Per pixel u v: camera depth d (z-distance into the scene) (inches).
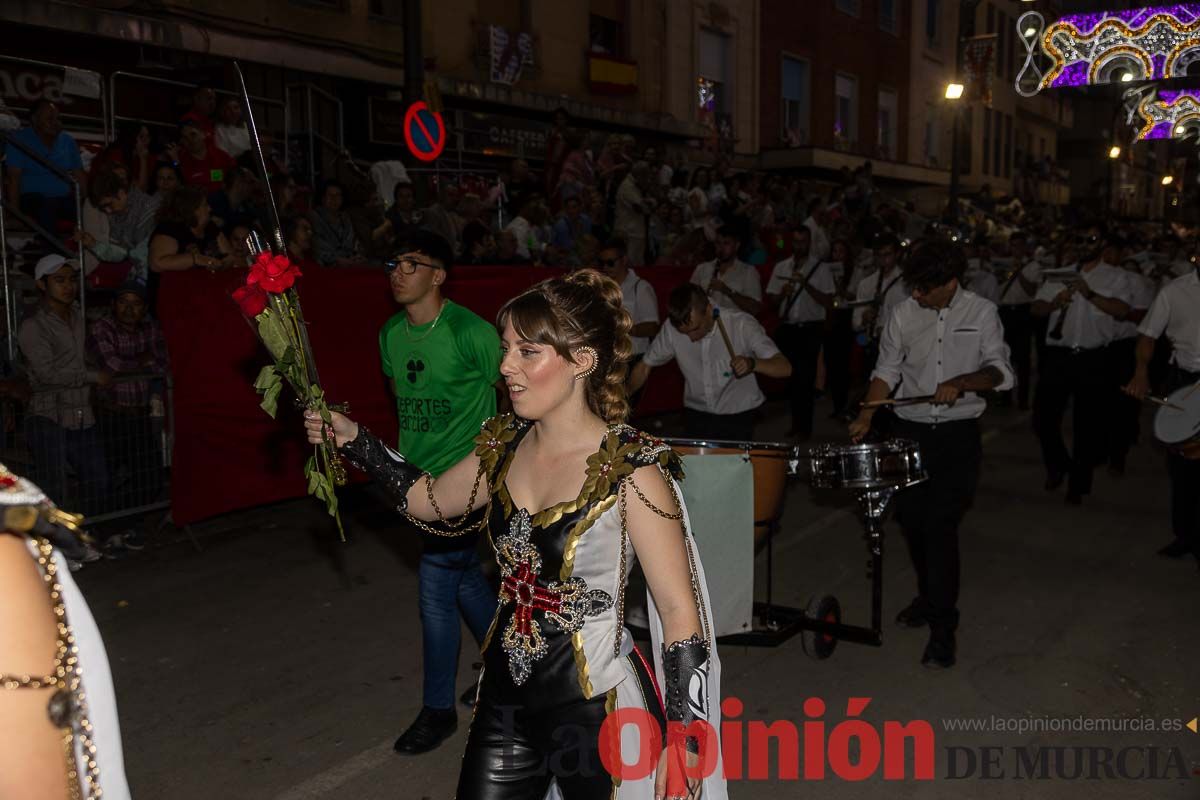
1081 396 301.3
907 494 196.1
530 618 88.4
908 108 1184.8
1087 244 471.5
